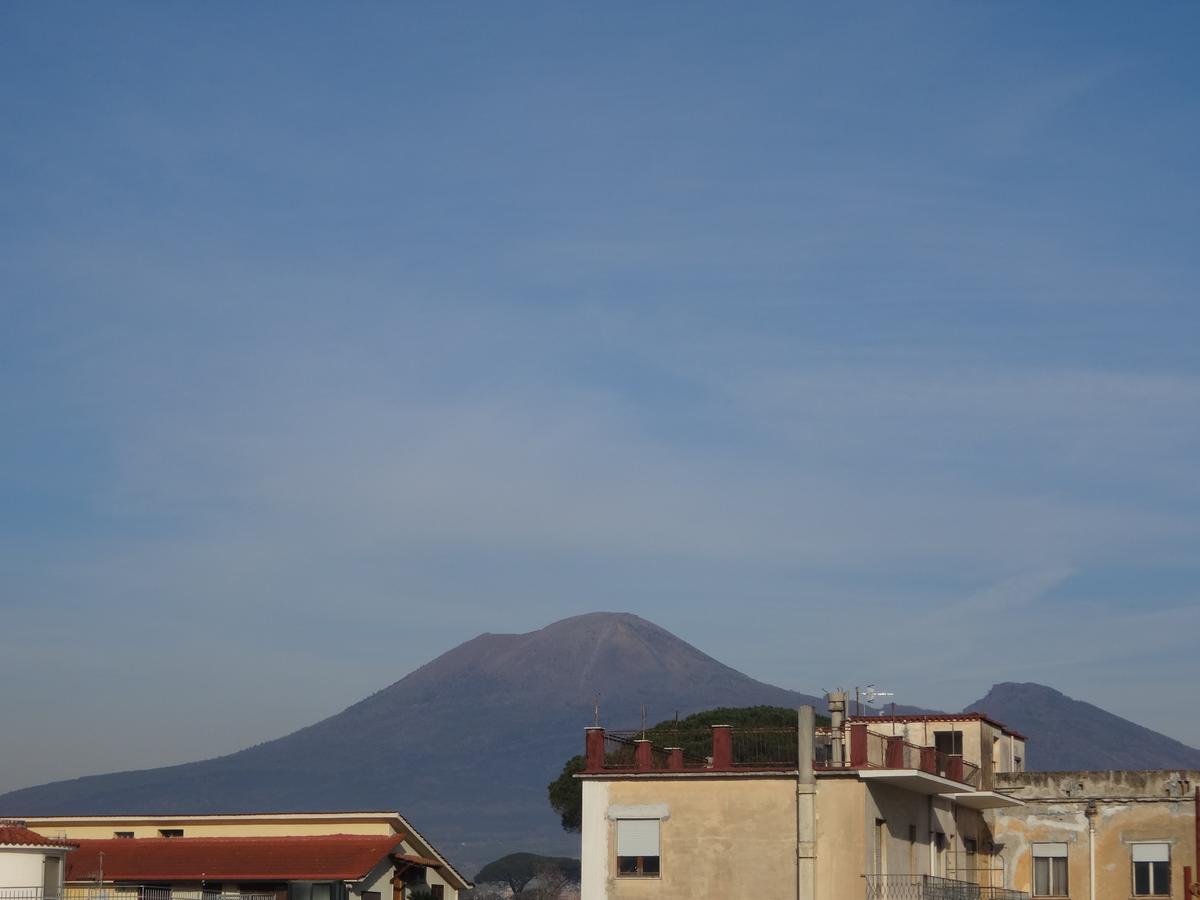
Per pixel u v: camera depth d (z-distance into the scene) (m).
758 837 53.50
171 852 68.69
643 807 54.84
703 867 53.75
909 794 57.41
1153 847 66.25
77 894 62.03
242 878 65.81
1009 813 68.31
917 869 57.50
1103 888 66.50
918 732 68.12
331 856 67.31
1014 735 74.50
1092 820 67.12
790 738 56.53
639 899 54.12
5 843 53.75
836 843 52.84
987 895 64.44
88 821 73.88
